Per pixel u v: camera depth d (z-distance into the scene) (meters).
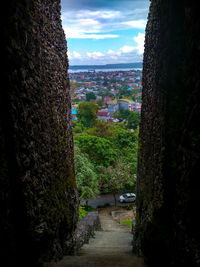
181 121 2.55
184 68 2.49
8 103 2.44
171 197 2.73
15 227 2.60
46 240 3.11
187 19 2.38
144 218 3.84
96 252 4.41
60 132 4.14
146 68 4.41
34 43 2.91
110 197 16.16
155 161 3.34
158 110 3.19
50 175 3.48
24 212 2.67
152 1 3.79
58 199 3.71
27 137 2.74
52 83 3.75
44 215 3.06
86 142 14.92
